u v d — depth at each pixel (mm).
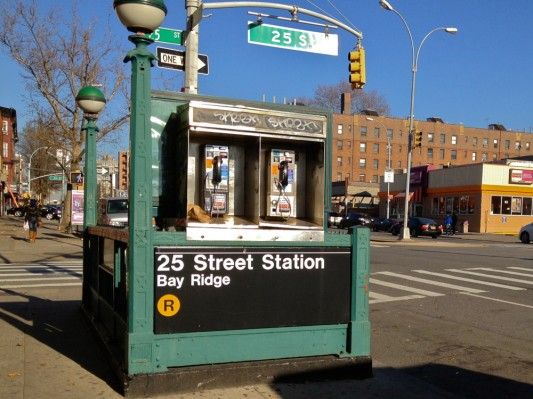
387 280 13234
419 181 51375
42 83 28219
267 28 13688
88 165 8070
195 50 11711
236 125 4969
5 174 72125
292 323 5016
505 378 5848
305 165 5676
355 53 16844
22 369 5184
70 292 10375
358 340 5250
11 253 19359
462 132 95250
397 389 5051
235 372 4750
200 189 5152
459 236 39594
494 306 9938
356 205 72812
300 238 5066
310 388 4883
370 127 90812
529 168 44688
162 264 4551
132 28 4508
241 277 4820
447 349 6969
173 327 4578
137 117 4484
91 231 7242
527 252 23547
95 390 4633
